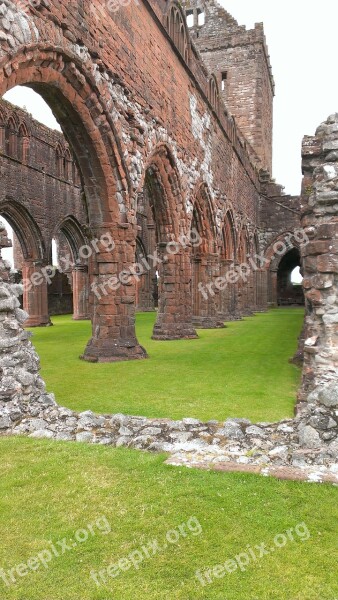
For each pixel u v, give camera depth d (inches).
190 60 650.2
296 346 527.8
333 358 215.3
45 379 345.1
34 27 304.2
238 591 107.1
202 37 1430.9
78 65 355.6
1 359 225.3
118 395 294.5
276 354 467.5
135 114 459.5
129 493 146.5
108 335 436.8
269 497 141.9
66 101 369.7
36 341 598.9
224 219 895.7
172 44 570.6
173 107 582.2
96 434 198.1
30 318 860.0
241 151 1083.9
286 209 1379.2
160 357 451.5
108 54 402.3
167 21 557.6
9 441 189.3
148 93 497.0
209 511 135.8
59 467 164.2
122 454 174.6
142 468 162.1
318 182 223.8
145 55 489.4
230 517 133.0
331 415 177.2
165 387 317.4
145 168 488.7
